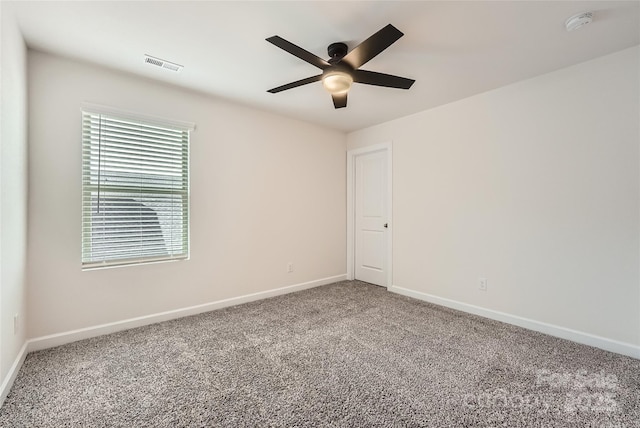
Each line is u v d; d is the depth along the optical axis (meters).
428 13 1.74
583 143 2.34
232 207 3.25
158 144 2.75
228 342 2.33
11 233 1.74
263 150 3.50
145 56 2.25
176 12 1.74
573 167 2.38
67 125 2.30
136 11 1.73
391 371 1.91
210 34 1.97
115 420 1.47
